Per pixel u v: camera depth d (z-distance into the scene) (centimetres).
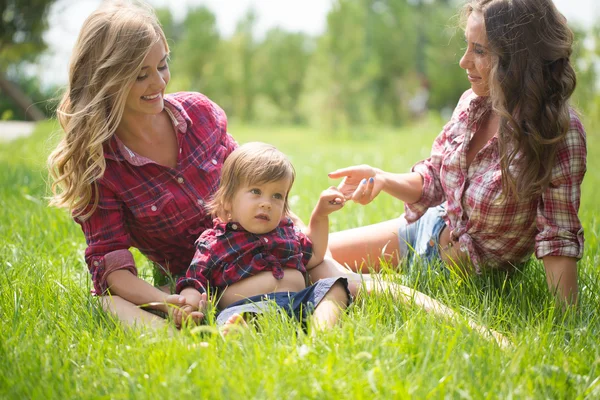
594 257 370
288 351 235
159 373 215
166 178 315
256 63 3672
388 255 360
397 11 4041
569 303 289
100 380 221
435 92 3572
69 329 265
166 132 318
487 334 256
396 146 1400
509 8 287
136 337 248
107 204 303
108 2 296
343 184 348
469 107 326
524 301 292
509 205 310
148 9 305
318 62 2577
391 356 228
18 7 1376
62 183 300
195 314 270
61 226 432
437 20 3553
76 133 289
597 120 1362
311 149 1450
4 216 456
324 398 200
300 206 515
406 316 272
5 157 895
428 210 358
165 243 327
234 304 288
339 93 2527
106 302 290
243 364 222
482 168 321
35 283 315
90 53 289
